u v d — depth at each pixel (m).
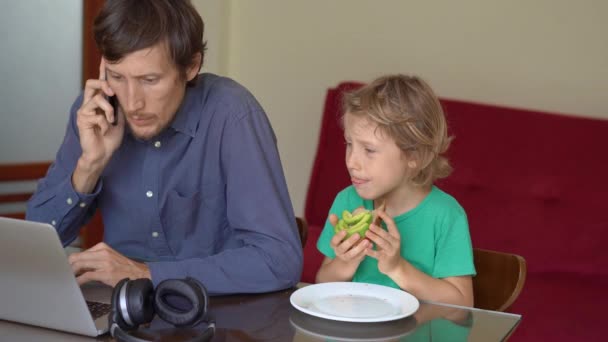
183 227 1.72
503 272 1.79
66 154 1.70
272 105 4.17
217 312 1.37
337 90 3.55
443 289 1.68
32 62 3.57
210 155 1.67
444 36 3.75
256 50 4.16
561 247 3.06
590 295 2.83
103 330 1.24
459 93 3.75
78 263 1.41
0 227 1.17
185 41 1.48
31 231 1.16
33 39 3.56
